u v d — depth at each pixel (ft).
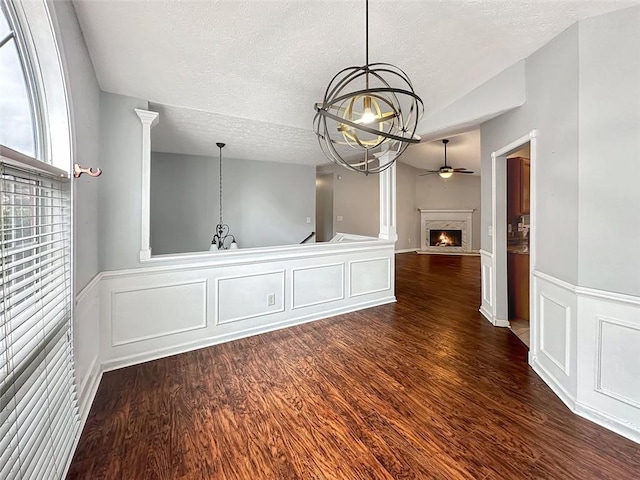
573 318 6.33
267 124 10.66
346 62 7.80
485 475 4.64
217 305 9.48
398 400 6.58
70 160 4.91
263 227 17.83
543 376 7.43
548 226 7.30
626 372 5.58
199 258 9.02
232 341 9.67
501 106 8.80
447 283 17.92
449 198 30.81
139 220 8.13
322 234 29.91
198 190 15.96
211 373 7.69
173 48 6.69
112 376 7.48
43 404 3.83
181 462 4.88
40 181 4.11
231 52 7.04
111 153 7.69
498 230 10.85
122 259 7.91
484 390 6.97
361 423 5.84
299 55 7.39
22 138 4.41
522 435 5.52
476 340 9.77
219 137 12.29
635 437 5.41
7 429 2.93
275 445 5.27
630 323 5.54
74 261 5.10
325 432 5.59
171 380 7.34
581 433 5.57
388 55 7.73
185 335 8.94
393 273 14.15
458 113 10.10
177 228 15.51
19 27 4.12
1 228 3.02
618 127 5.66
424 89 9.38
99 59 6.62
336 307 12.29
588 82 6.01
